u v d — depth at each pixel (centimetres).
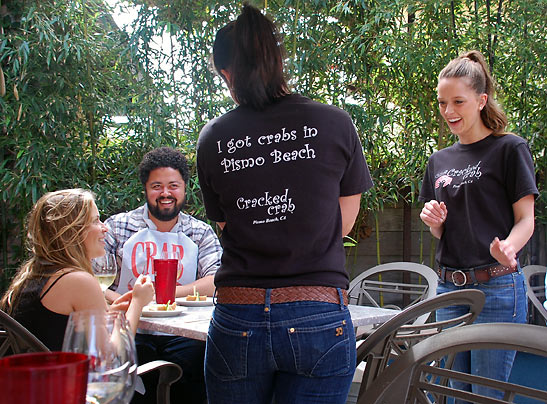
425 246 409
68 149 334
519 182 207
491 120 218
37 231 179
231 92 142
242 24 139
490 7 371
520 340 85
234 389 132
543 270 341
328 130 133
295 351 125
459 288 220
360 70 370
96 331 69
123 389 68
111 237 266
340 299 130
